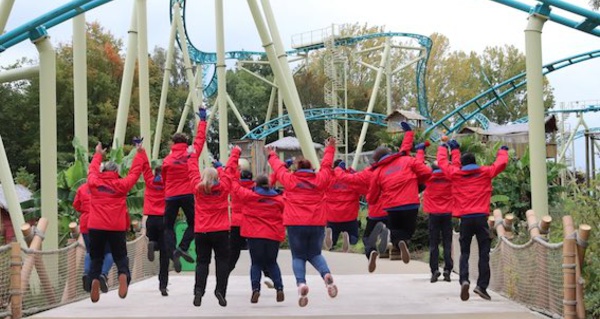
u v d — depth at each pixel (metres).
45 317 9.52
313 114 50.25
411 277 15.14
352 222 11.33
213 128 71.00
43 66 13.77
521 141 38.97
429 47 51.28
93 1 14.48
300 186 9.15
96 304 11.03
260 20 19.59
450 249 13.69
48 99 13.73
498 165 10.28
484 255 10.55
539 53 13.94
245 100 72.25
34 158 49.09
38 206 18.25
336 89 53.69
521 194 20.88
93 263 9.66
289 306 10.53
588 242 8.61
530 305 10.14
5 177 13.83
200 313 9.80
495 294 11.88
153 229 11.43
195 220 9.50
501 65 81.69
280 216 9.59
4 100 49.78
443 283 13.70
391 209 10.28
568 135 55.12
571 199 11.44
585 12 13.90
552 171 21.91
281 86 20.28
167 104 63.91
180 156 10.73
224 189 9.36
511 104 82.19
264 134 48.75
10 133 49.91
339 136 54.28
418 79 53.28
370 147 70.31
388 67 50.78
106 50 55.38
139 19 21.44
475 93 79.81
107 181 9.49
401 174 10.27
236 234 11.04
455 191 10.52
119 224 9.55
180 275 16.80
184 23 39.66
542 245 9.41
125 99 20.69
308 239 9.19
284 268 18.56
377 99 73.94
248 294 12.30
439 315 9.26
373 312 9.69
